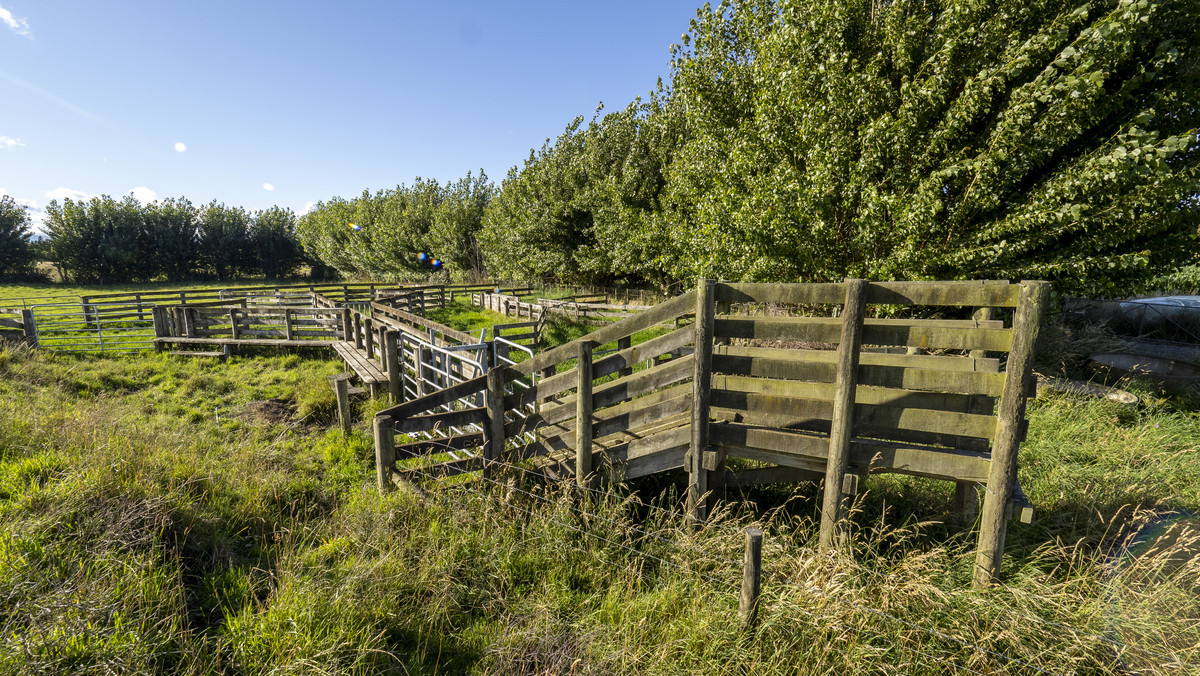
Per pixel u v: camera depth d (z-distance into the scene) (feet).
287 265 192.24
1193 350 32.94
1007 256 27.81
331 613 10.87
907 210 27.09
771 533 16.25
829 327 13.07
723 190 35.83
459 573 13.38
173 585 11.52
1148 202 24.02
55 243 143.95
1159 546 14.10
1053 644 10.71
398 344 30.27
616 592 12.76
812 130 30.37
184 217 167.12
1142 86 26.73
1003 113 25.39
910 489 17.84
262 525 15.03
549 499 16.26
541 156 80.94
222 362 42.22
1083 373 31.78
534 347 44.73
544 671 10.32
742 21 38.27
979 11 26.20
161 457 16.67
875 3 30.83
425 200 133.18
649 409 16.14
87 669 8.64
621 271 69.51
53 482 14.05
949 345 11.85
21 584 9.92
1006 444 11.54
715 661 10.55
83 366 37.68
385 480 17.40
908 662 10.32
